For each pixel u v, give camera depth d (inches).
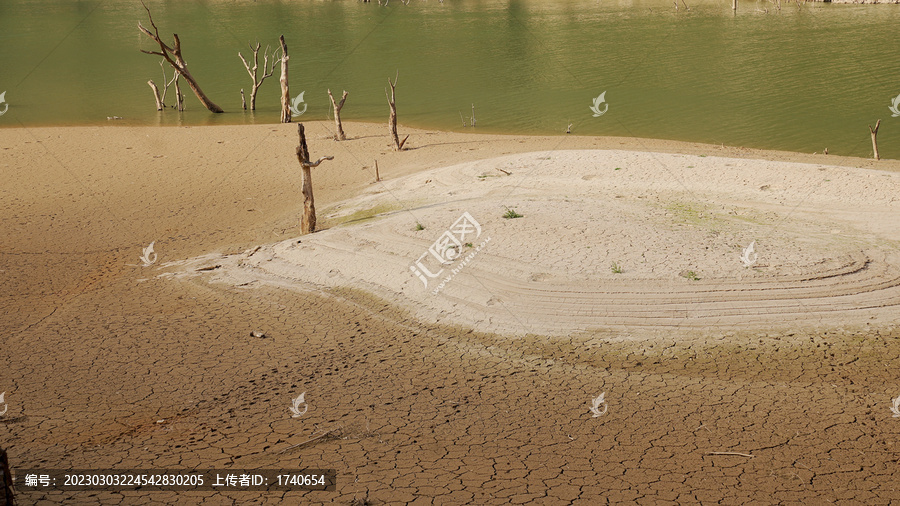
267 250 640.4
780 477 291.3
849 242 559.2
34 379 410.3
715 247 545.3
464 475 299.0
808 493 280.4
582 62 2000.5
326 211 800.3
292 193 920.3
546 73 1875.0
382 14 3336.6
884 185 705.6
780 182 738.2
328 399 376.8
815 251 535.2
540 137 1237.1
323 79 1920.5
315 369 417.4
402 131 1321.4
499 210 654.5
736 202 684.7
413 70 1989.4
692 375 387.5
